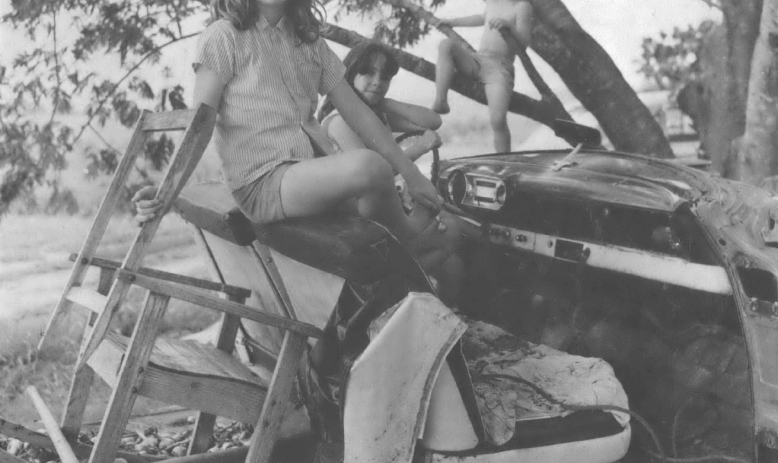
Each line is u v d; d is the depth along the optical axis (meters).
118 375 2.20
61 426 2.70
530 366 2.62
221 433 3.28
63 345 3.78
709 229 2.57
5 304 3.80
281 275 2.58
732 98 4.70
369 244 2.17
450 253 3.14
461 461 2.20
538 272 3.04
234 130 2.39
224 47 2.34
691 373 2.64
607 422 2.41
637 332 2.78
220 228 2.57
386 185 2.33
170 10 4.16
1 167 3.90
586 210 2.87
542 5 4.43
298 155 2.41
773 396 2.46
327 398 2.26
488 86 4.22
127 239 4.11
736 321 2.56
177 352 2.58
